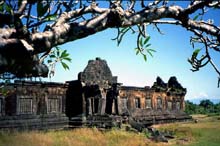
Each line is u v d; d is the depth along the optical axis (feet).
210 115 204.13
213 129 111.75
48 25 7.21
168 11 8.50
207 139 86.17
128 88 127.95
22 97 88.02
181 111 164.86
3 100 82.84
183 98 169.27
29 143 61.82
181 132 100.58
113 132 85.35
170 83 165.48
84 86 102.58
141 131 95.09
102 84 106.73
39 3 6.60
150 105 141.79
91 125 97.96
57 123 96.78
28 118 88.58
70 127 98.48
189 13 8.73
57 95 100.73
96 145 67.31
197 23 9.41
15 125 83.76
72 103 105.09
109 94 109.19
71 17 8.87
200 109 252.01
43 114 94.27
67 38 7.13
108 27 7.72
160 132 94.38
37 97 93.15
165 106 153.17
